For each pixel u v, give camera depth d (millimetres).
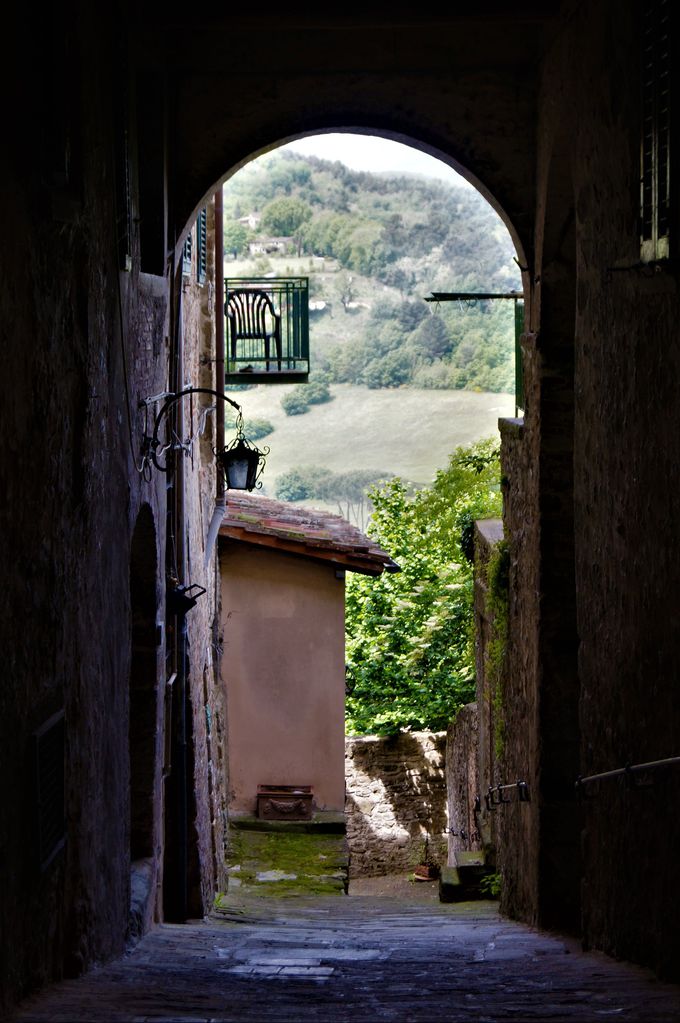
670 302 5160
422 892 16156
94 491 5988
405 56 8953
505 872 10594
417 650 17734
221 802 12367
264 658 13812
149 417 7957
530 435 9094
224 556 13758
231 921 9703
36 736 4699
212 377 12117
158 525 8438
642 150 5516
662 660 5340
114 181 6648
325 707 13812
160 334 8477
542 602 8695
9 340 4410
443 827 17234
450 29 8898
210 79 8977
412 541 19094
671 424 5152
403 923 9609
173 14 7953
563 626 8688
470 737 14492
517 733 9938
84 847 5746
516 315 10516
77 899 5586
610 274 6328
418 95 8969
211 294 12023
